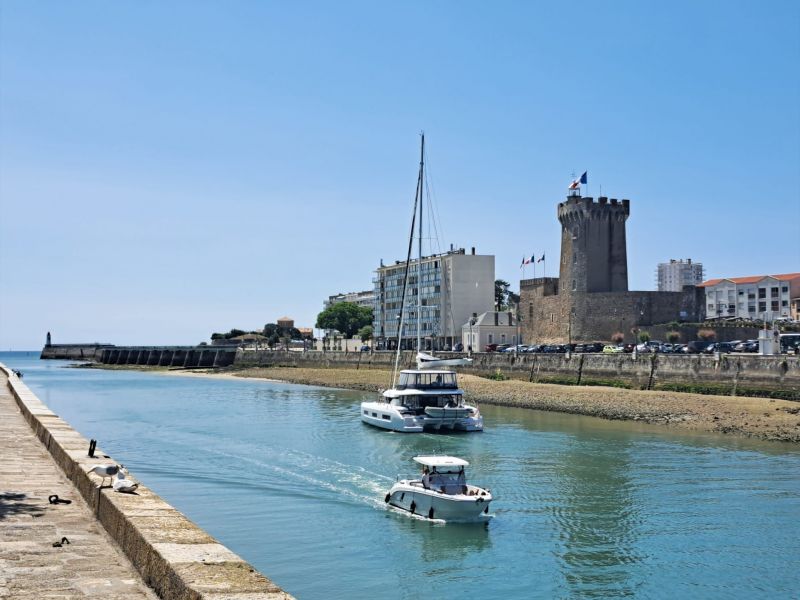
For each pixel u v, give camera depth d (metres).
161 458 52.66
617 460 52.09
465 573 29.64
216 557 12.74
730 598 27.67
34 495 21.12
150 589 13.20
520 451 55.81
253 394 114.75
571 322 151.00
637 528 35.59
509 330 167.12
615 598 27.50
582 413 81.88
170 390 125.81
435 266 183.88
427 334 186.12
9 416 42.88
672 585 28.80
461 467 38.78
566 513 38.09
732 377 85.31
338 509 38.69
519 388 98.56
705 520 36.97
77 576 14.02
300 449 56.84
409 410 67.12
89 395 114.56
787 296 156.00
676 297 145.12
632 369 97.75
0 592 13.03
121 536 15.84
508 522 36.59
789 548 32.81
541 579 29.23
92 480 19.64
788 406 73.06
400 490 38.91
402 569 29.98
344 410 88.06
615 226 152.88
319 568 30.03
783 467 49.56
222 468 48.94
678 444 59.53
